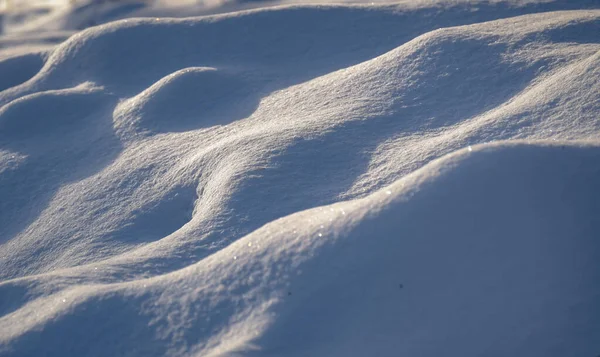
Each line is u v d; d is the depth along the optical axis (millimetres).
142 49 9195
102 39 9320
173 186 6211
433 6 9195
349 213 4172
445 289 3756
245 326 3783
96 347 3963
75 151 7484
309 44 8867
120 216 6031
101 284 4504
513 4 9078
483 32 7465
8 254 6070
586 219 4020
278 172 5668
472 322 3652
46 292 4500
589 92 5547
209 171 6078
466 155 4230
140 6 18250
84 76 9078
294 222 4355
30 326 4156
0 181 7199
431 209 3986
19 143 7852
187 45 9180
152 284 4305
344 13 9305
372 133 6207
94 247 5656
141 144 7227
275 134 6270
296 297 3816
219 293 4039
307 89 7582
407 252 3863
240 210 5285
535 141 4406
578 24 7262
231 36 9188
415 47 7414
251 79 8227
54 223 6281
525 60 6738
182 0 18172
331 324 3713
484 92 6492
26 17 19906
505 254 3859
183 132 7289
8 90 9219
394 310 3715
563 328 3619
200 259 4848
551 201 4062
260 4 16469
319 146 6004
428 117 6352
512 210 3996
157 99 7844
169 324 3959
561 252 3891
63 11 19250
